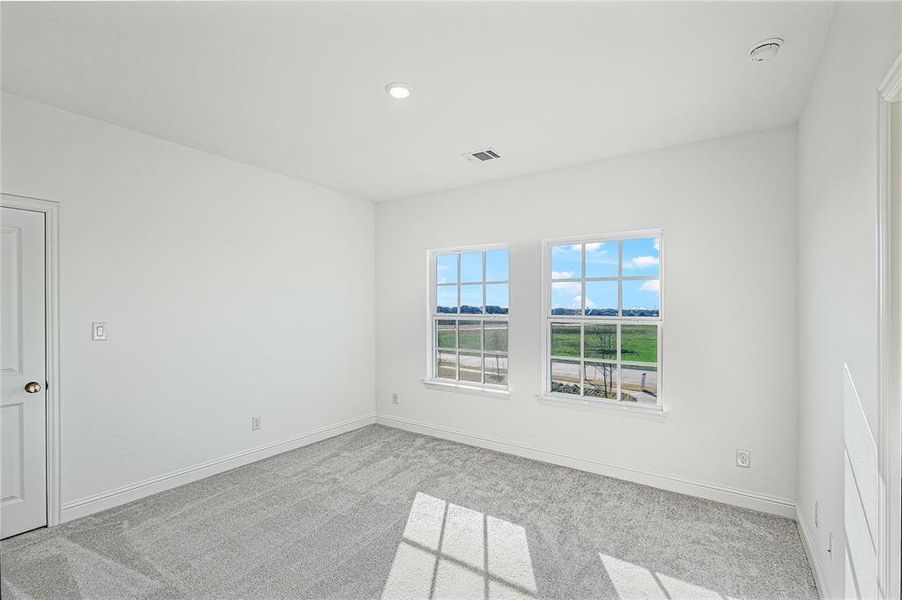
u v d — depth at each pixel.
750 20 1.75
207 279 3.38
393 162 3.55
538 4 1.66
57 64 2.12
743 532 2.54
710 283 2.98
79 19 1.76
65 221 2.64
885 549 1.18
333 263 4.41
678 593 2.01
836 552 1.75
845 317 1.61
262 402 3.76
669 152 3.15
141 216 2.99
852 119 1.50
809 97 2.29
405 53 2.01
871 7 1.29
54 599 1.95
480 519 2.70
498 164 3.56
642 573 2.16
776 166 2.77
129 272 2.93
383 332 4.83
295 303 4.04
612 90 2.35
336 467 3.56
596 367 3.52
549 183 3.71
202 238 3.34
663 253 3.17
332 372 4.40
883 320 1.19
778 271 2.76
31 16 1.74
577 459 3.53
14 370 2.47
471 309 4.28
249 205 3.67
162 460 3.09
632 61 2.06
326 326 4.34
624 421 3.31
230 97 2.46
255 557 2.29
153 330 3.05
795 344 2.71
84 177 2.72
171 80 2.28
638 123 2.76
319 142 3.12
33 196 2.52
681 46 1.93
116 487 2.86
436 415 4.40
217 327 3.44
